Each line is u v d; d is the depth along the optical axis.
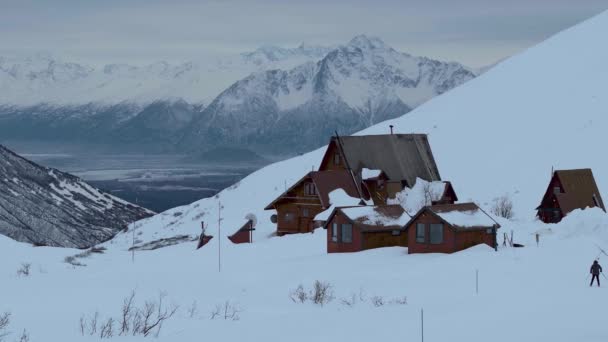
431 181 106.88
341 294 52.28
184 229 148.38
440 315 42.66
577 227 77.94
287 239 88.12
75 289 54.59
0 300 48.38
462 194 137.50
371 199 102.50
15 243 87.62
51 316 42.19
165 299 49.84
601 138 145.12
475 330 38.38
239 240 95.88
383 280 57.53
